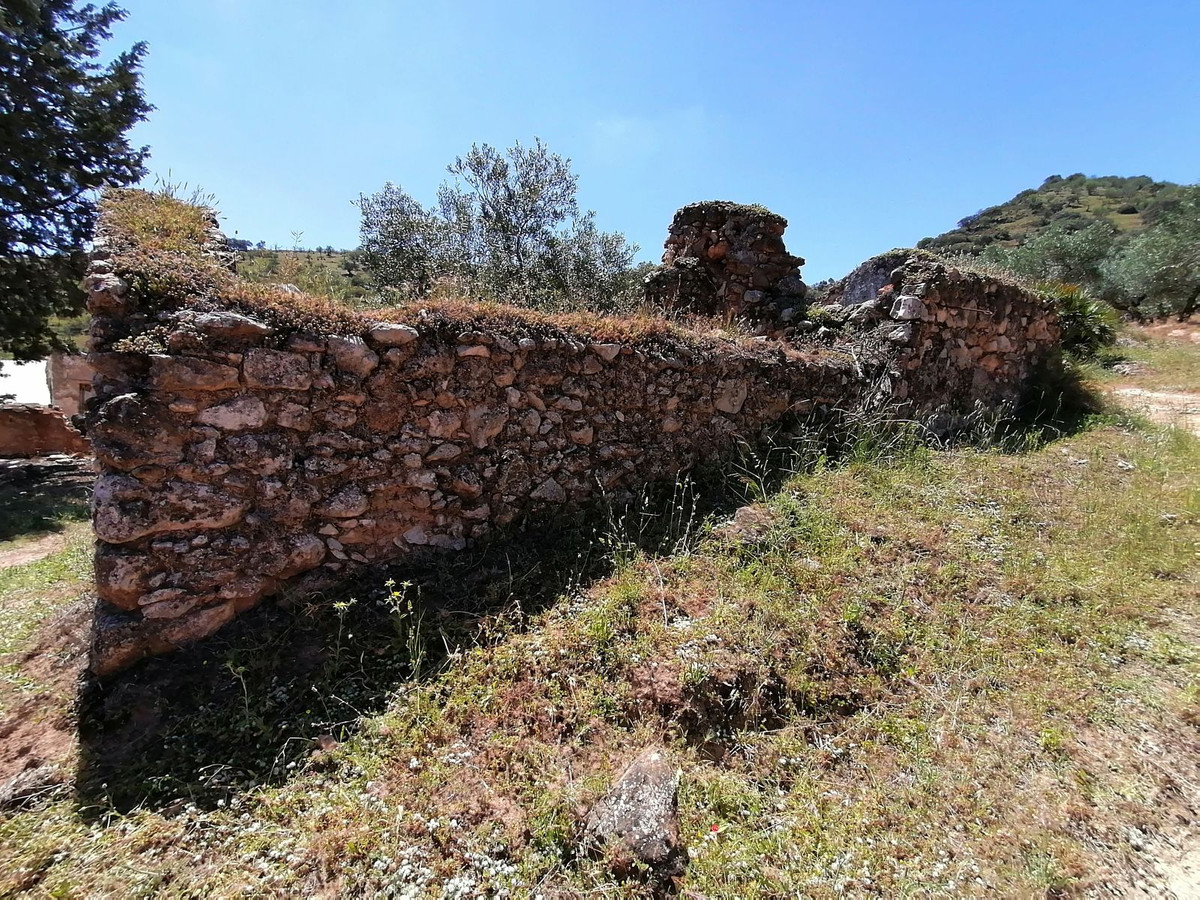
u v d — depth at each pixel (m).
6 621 3.63
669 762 2.33
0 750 2.46
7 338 12.09
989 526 4.26
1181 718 2.65
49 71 11.30
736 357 4.89
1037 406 7.30
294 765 2.31
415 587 3.28
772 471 4.93
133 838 2.02
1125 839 2.13
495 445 3.73
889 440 5.54
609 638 2.94
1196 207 17.33
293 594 3.04
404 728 2.48
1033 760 2.46
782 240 7.93
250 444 2.90
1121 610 3.38
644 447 4.44
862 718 2.71
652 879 1.92
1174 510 4.50
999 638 3.18
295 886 1.88
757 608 3.19
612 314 5.02
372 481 3.28
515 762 2.35
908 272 6.33
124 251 2.95
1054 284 11.55
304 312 3.07
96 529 2.57
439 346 3.45
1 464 10.80
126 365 2.65
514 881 1.91
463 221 10.26
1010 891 1.93
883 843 2.13
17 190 11.26
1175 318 16.98
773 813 2.27
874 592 3.45
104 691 2.62
